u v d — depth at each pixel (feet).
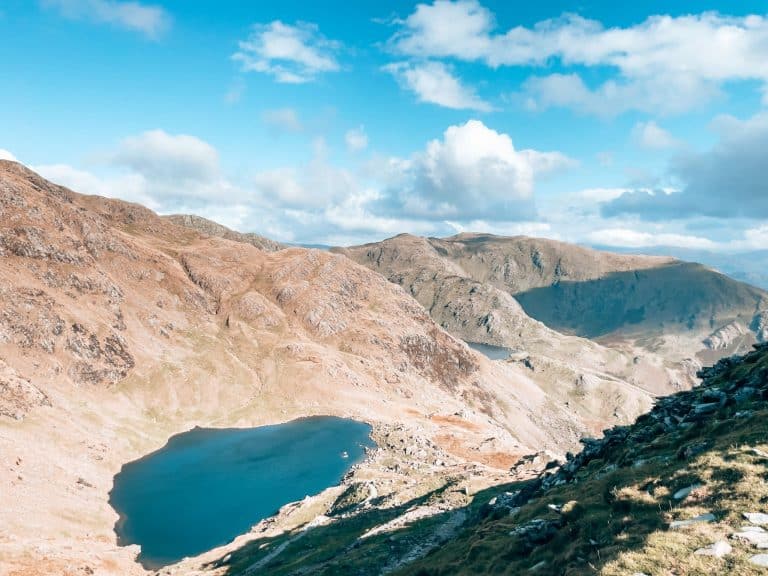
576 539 92.38
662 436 128.36
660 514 84.17
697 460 96.32
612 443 149.48
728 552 65.46
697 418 124.47
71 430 575.79
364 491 354.74
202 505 483.51
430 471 432.66
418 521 225.56
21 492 420.36
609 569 69.51
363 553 194.39
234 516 460.14
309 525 301.84
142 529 435.12
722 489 82.99
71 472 501.97
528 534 106.42
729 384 138.62
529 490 164.96
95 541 398.42
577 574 76.54
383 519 263.49
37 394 585.63
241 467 582.35
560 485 149.69
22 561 287.89
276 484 532.32
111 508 472.44
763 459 86.89
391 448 618.03
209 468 578.25
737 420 108.99
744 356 156.56
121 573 326.85
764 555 62.44
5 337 641.81
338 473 552.82
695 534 72.13
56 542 342.85
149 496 502.79
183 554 390.21
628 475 107.76
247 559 273.54
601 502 103.19
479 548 116.47
